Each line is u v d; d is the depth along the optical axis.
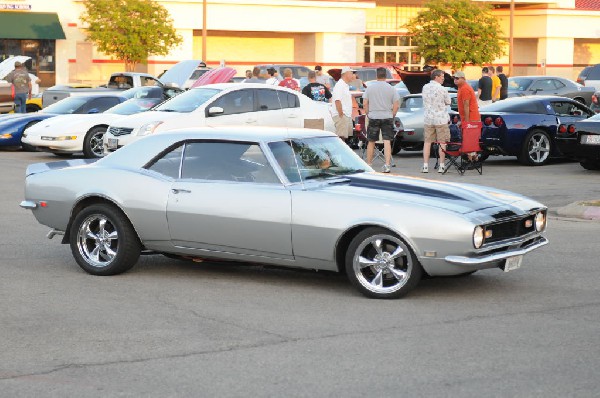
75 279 9.27
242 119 19.11
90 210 9.41
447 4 50.53
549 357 6.56
